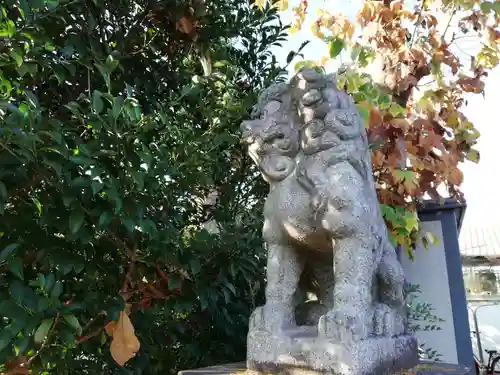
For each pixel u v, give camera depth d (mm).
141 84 2135
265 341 1289
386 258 1525
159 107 1729
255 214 2236
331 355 1152
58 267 1405
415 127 2633
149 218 1646
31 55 1433
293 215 1347
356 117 1431
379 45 2715
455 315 2938
